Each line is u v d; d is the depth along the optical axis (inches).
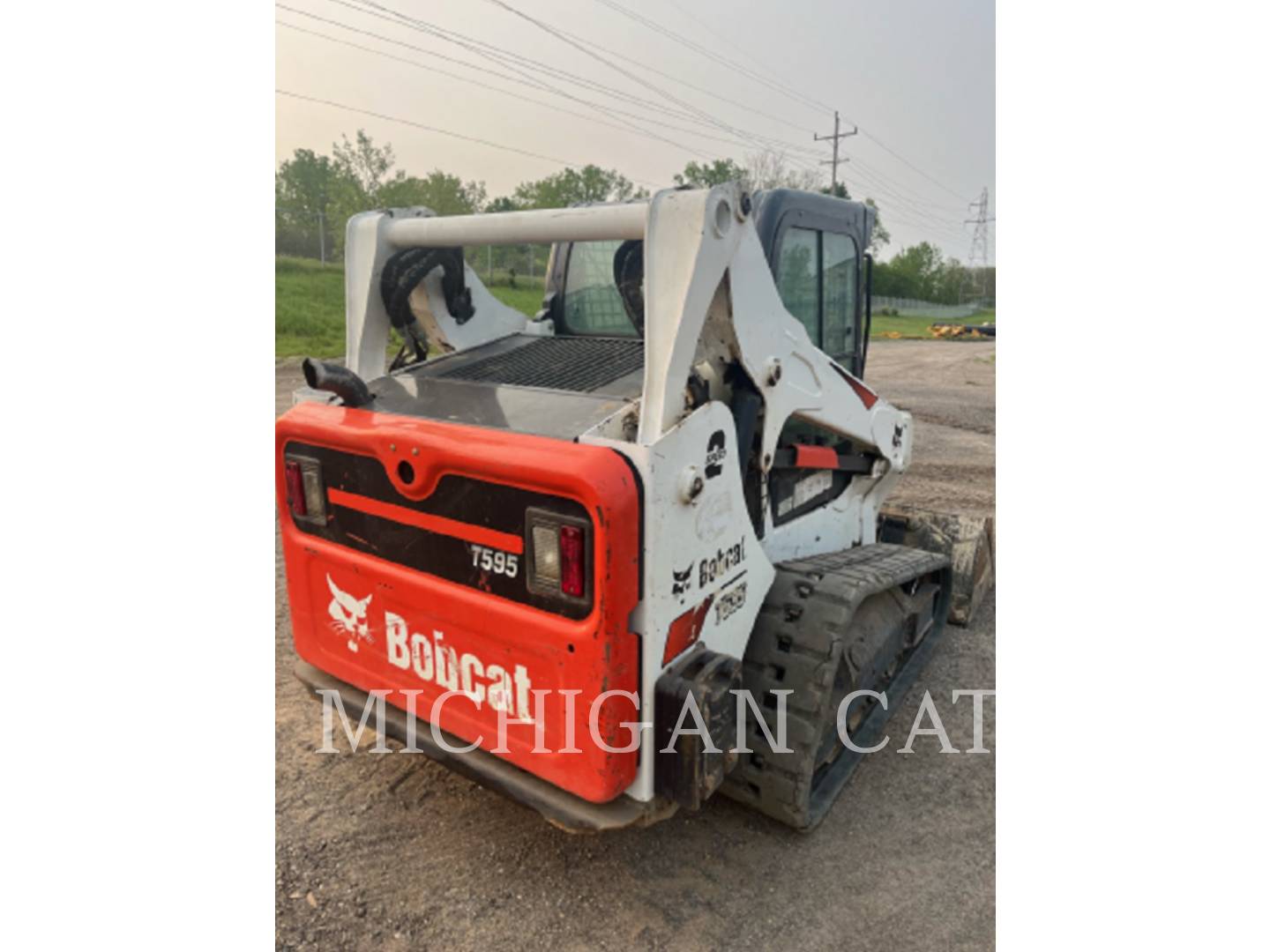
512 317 135.8
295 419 101.3
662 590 79.8
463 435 84.4
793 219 113.3
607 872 97.8
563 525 75.9
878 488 145.0
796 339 105.3
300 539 105.9
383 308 114.9
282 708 132.8
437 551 88.9
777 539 115.6
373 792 112.3
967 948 87.1
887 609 121.9
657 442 76.9
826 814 109.3
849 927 90.1
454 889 94.9
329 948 86.3
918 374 671.1
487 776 87.0
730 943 87.7
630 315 116.9
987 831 107.3
